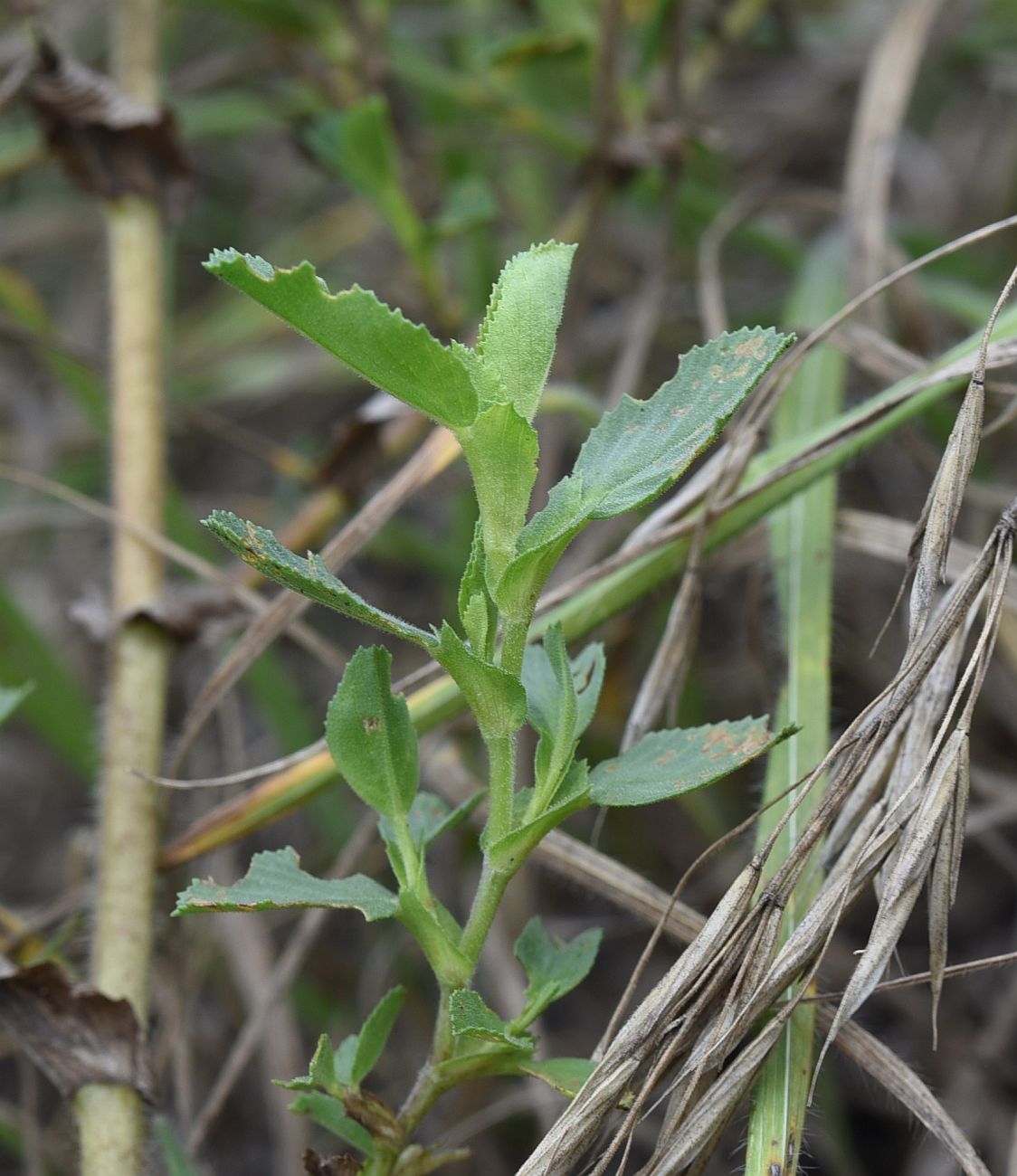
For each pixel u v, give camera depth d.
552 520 0.42
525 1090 0.54
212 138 0.93
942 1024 0.59
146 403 0.52
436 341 0.41
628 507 0.41
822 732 0.46
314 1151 0.43
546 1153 0.42
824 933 0.42
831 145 0.86
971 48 0.81
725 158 0.84
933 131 0.91
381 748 0.42
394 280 0.80
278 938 0.62
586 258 0.64
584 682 0.43
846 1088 0.61
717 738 0.42
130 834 0.48
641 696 0.47
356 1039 0.44
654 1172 0.42
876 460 0.71
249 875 0.42
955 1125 0.43
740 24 0.73
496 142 0.71
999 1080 0.56
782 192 0.82
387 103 0.68
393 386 0.41
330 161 0.59
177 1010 0.49
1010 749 0.61
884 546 0.49
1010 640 0.49
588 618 0.48
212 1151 0.61
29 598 0.81
